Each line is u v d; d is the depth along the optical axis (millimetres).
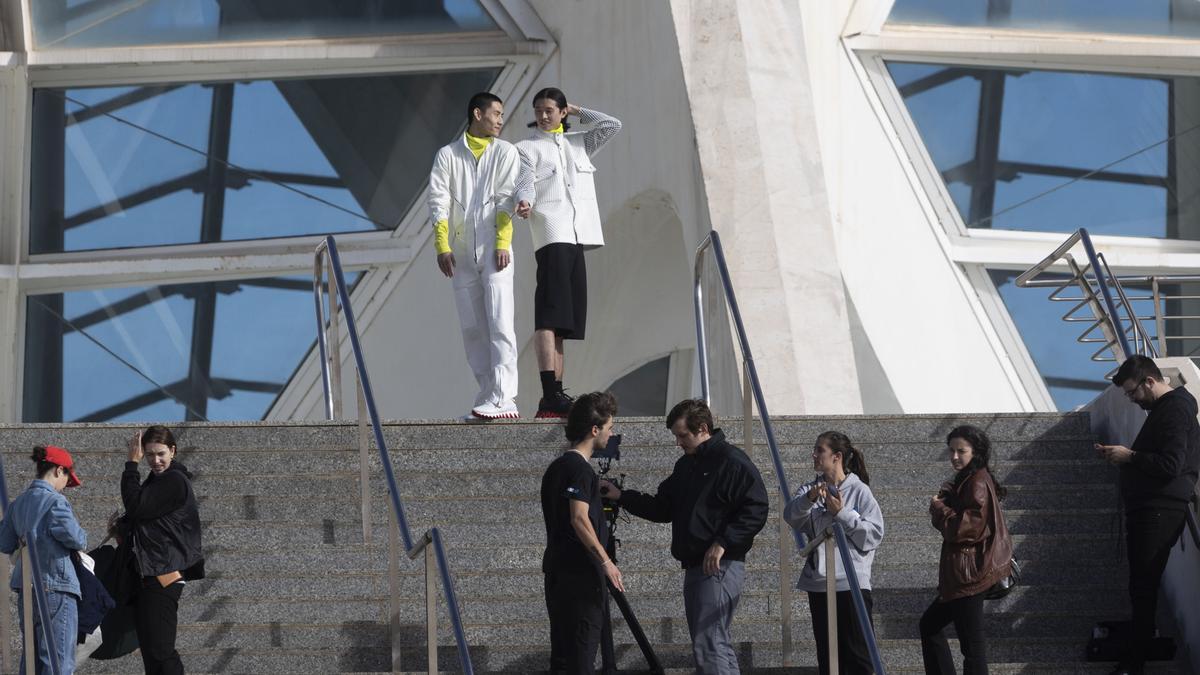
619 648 22078
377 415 21844
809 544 20203
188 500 20359
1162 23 45469
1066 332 43438
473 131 28016
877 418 26891
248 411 47250
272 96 47188
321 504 24656
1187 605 22766
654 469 25547
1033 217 44281
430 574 19172
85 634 20266
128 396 47375
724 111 36719
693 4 37844
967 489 20469
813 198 36344
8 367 46969
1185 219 45094
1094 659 22047
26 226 47344
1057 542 24406
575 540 19125
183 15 46844
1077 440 26609
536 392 48438
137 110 47375
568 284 27797
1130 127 45250
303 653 21594
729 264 35281
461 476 25266
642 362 51000
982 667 20172
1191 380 24141
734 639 22531
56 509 19922
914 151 43719
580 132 28688
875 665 17938
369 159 46875
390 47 45938
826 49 42312
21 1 45906
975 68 44625
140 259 46688
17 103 46750
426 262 46031
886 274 41844
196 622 22234
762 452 26312
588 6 44000
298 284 47250
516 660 21750
